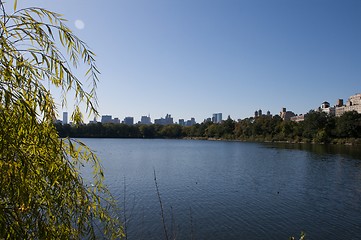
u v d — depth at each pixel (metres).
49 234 2.55
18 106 2.37
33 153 2.58
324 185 28.14
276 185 28.12
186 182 29.03
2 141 2.18
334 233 15.97
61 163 2.66
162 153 62.72
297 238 15.11
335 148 74.25
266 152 65.31
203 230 16.09
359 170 37.09
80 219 2.88
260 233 15.93
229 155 58.88
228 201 22.12
